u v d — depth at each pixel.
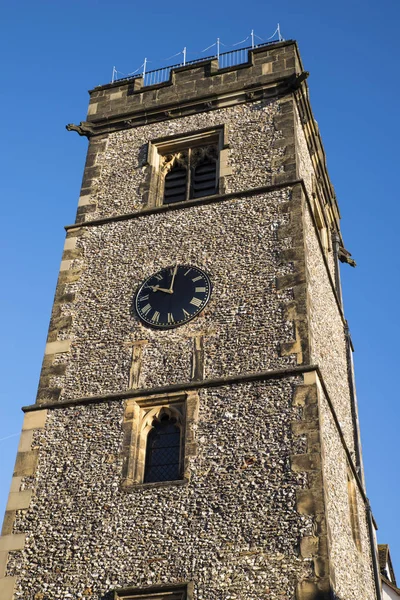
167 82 19.83
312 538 11.62
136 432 13.77
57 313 16.03
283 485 12.27
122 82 20.36
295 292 14.73
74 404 14.38
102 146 19.28
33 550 12.71
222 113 18.77
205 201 16.97
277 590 11.29
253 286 15.10
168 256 16.28
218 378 13.88
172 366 14.46
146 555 12.16
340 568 12.60
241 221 16.31
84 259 16.88
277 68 19.00
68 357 15.20
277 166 17.11
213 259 15.85
